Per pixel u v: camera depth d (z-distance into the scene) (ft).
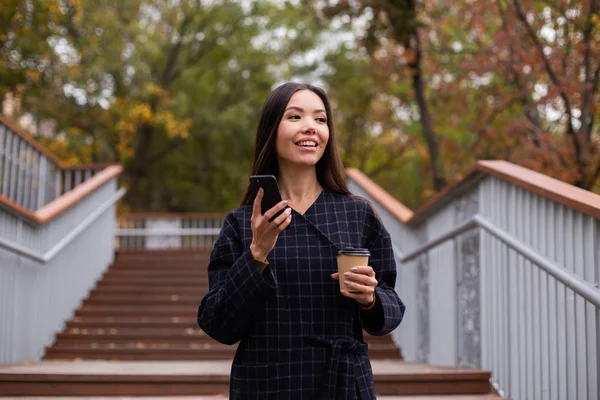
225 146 73.46
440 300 17.66
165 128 70.74
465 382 13.64
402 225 23.00
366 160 78.23
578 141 25.30
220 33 72.49
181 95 66.74
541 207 11.27
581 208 9.11
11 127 26.16
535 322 11.50
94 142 66.03
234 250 6.22
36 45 40.19
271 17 71.92
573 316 10.19
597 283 9.26
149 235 49.01
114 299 28.45
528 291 11.81
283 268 5.97
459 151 38.52
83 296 28.60
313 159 6.33
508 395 12.71
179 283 31.30
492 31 33.73
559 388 10.55
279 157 6.58
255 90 73.00
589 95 25.05
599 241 9.28
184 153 76.84
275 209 5.49
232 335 5.90
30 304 20.38
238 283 5.63
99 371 14.56
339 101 71.92
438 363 17.78
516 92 30.73
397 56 36.11
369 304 5.90
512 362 12.54
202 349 21.61
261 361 5.84
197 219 55.52
